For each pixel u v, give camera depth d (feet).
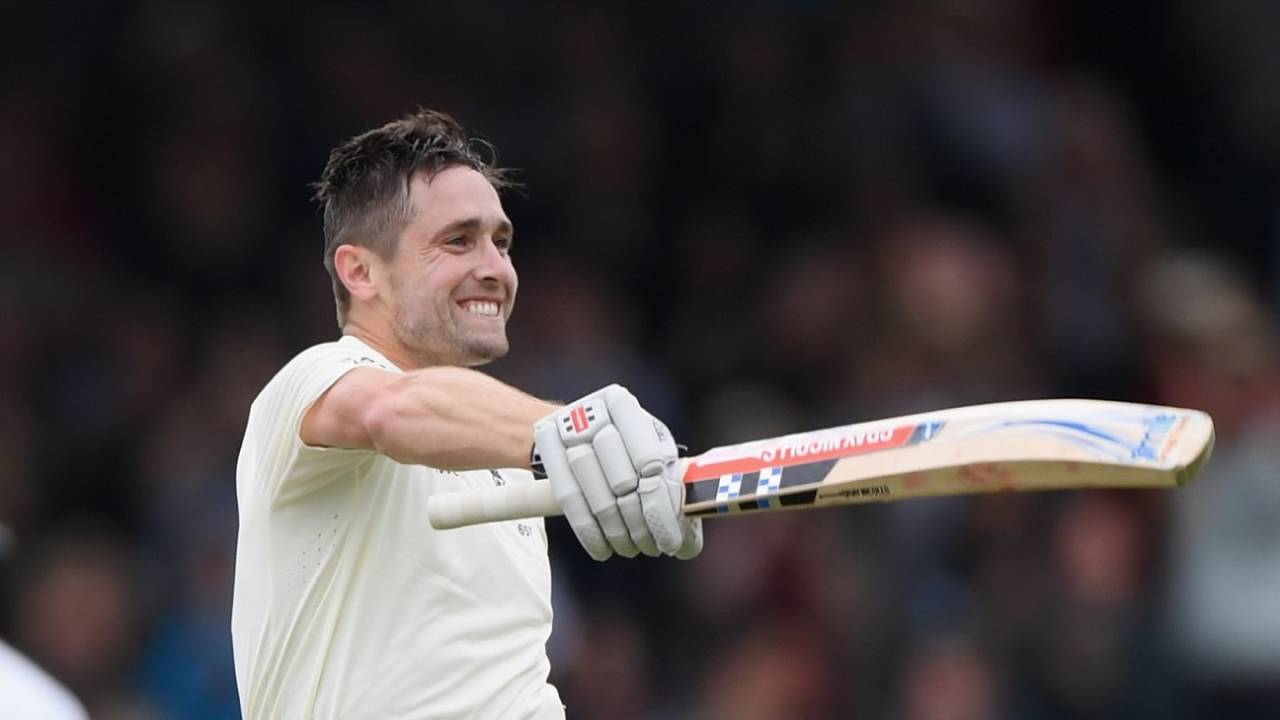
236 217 128.16
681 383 130.41
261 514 50.67
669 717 111.96
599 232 132.57
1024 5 145.79
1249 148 147.02
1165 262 137.59
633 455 42.34
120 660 107.96
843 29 140.05
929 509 112.06
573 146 134.10
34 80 131.85
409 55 134.92
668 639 114.83
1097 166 138.62
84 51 132.46
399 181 53.06
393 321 53.21
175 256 126.82
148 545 113.70
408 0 136.26
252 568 50.93
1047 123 139.74
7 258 125.08
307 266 127.44
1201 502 112.47
